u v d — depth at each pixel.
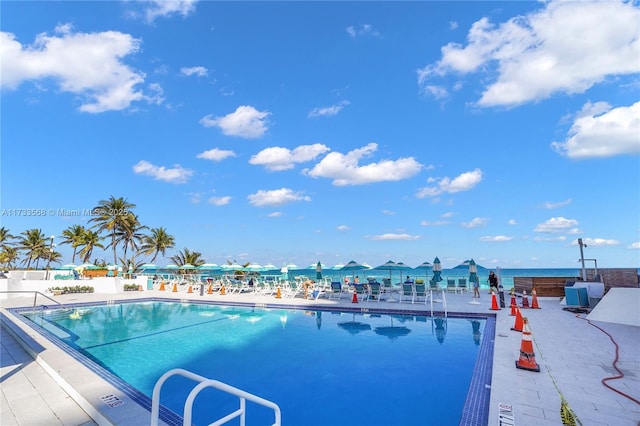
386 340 8.87
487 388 4.93
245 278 24.77
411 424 4.43
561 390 4.60
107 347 8.54
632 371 5.37
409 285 14.31
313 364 7.00
